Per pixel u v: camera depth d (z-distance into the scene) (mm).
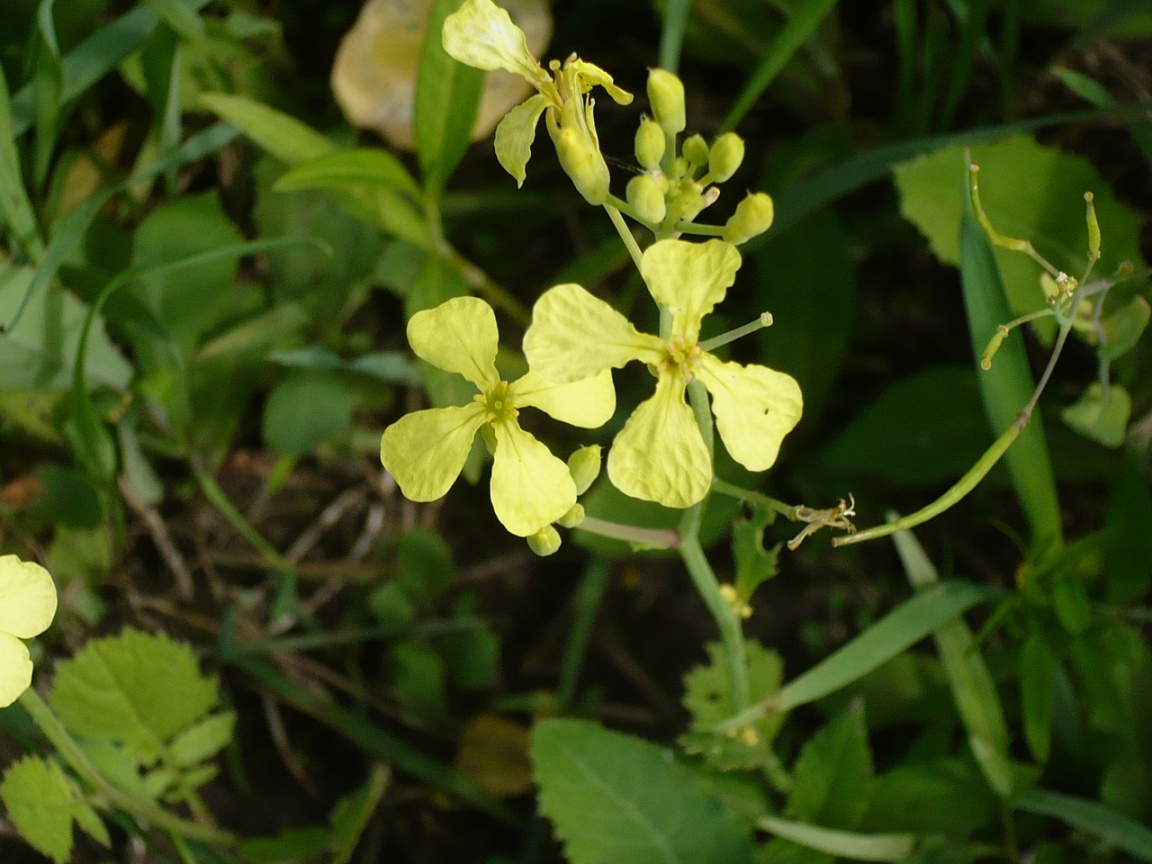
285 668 395
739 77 441
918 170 364
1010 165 368
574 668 393
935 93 400
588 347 278
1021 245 312
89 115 396
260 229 397
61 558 387
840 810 349
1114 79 420
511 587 414
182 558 404
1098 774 358
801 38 360
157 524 396
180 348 384
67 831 333
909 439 386
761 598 402
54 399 382
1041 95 426
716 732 331
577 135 279
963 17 385
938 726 366
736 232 280
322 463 422
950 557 390
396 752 383
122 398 384
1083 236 366
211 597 400
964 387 387
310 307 398
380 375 387
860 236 419
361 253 399
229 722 360
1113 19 380
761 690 367
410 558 400
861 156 373
